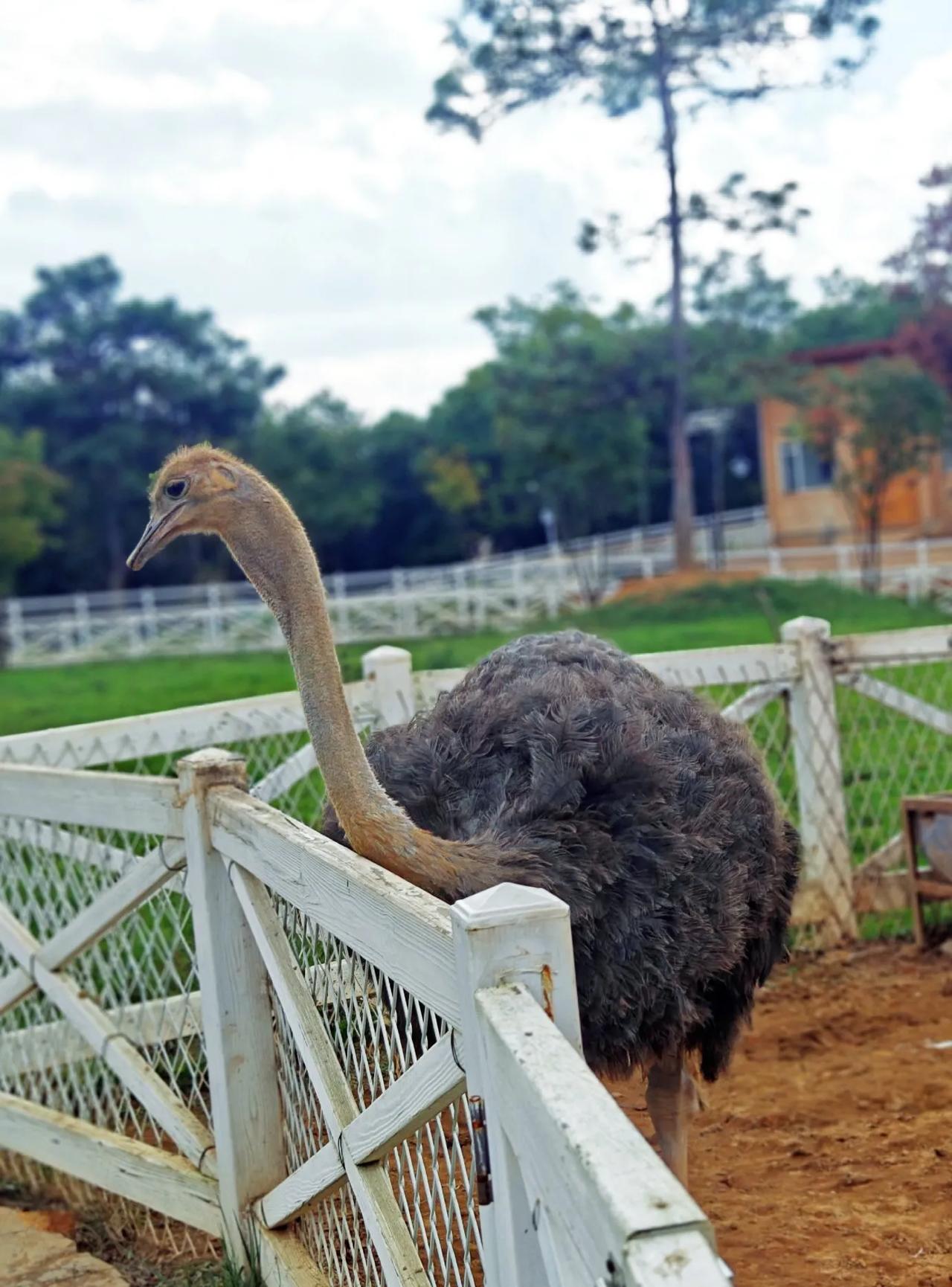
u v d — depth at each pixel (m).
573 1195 1.63
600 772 3.29
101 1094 4.80
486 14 27.97
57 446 51.06
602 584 27.23
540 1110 1.74
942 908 6.54
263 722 5.39
